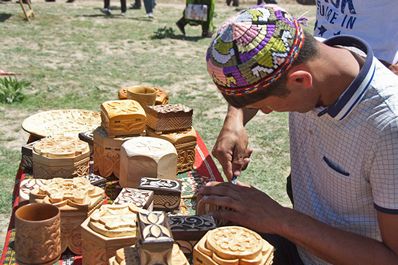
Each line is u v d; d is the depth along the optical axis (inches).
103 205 59.4
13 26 383.6
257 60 48.2
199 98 246.5
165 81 270.8
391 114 51.1
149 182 68.0
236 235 52.4
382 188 52.0
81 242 60.7
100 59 308.7
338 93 53.1
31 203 58.4
